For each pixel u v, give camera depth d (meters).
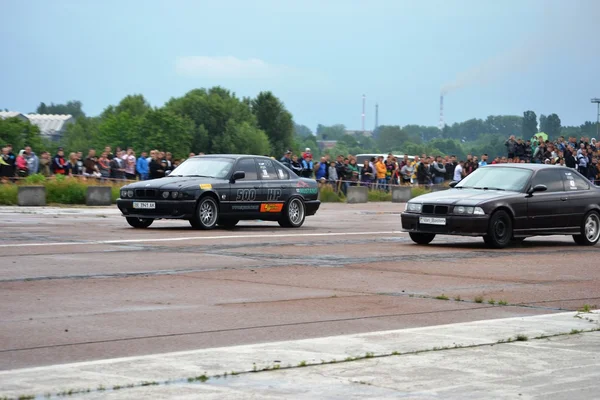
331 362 14.45
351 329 17.83
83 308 19.53
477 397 12.60
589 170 92.25
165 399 12.16
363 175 82.06
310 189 45.06
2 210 53.88
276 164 44.22
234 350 15.22
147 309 19.56
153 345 15.96
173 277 24.55
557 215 36.72
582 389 13.12
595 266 29.92
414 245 35.59
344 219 53.16
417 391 12.84
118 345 15.90
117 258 28.45
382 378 13.52
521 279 26.20
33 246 31.45
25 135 146.25
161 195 39.66
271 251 31.72
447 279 25.70
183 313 19.17
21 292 21.48
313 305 20.56
